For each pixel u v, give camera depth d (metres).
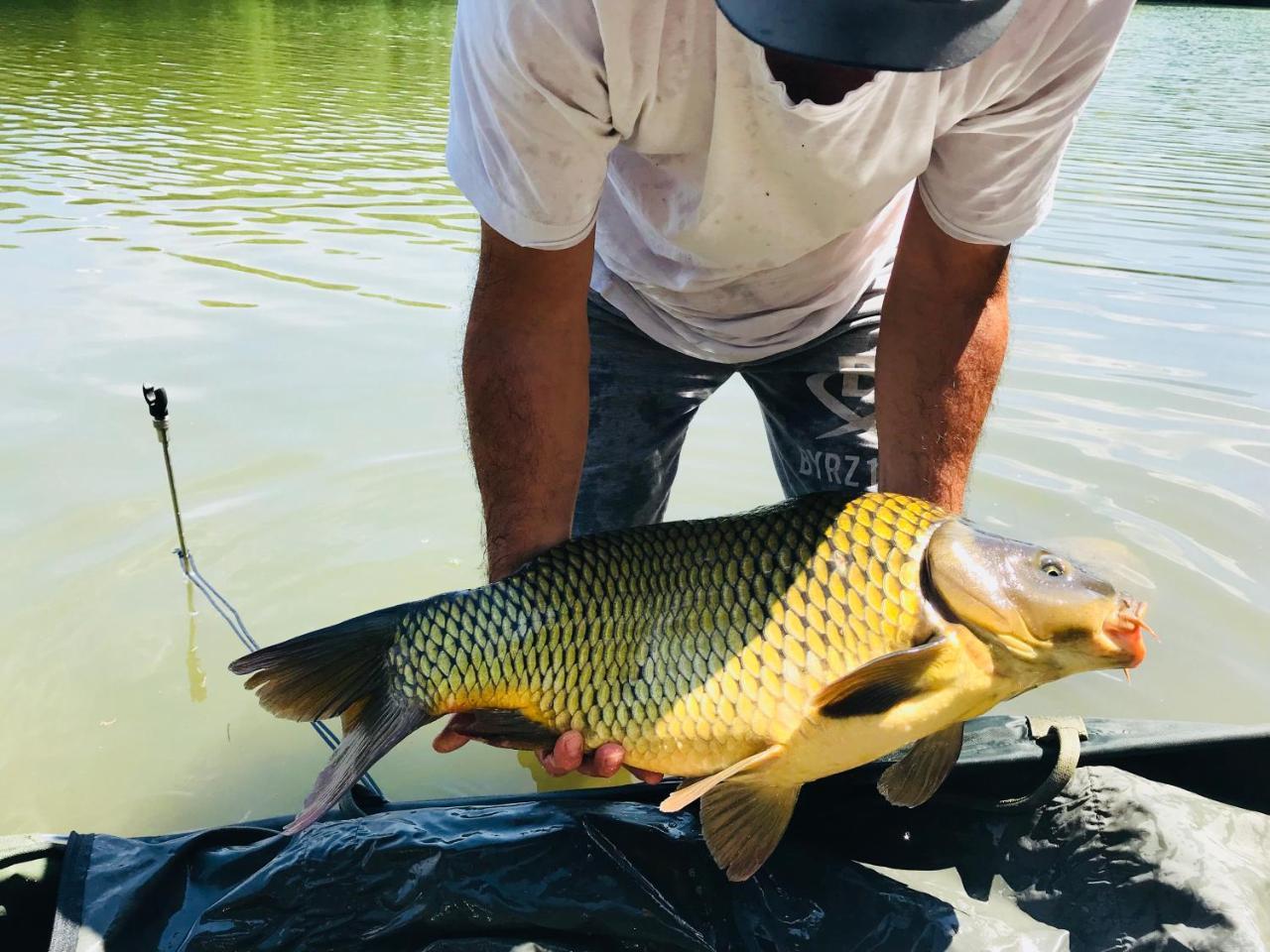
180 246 2.87
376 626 0.84
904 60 0.66
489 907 0.85
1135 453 1.84
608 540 0.84
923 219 1.00
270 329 2.34
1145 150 4.57
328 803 0.80
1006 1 0.69
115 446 1.83
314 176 3.68
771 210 0.98
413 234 3.04
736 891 0.87
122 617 1.42
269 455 1.82
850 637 0.79
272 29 8.25
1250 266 2.90
